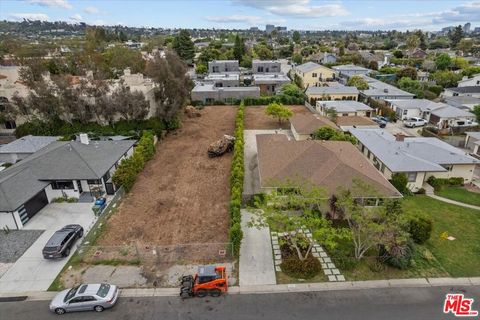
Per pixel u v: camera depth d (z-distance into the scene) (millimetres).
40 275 21531
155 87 50125
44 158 32156
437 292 19688
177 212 28766
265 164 31844
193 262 22516
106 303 18594
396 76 87000
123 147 37312
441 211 28547
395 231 21078
